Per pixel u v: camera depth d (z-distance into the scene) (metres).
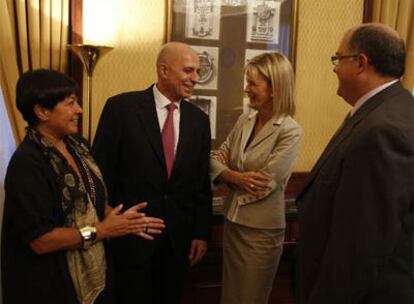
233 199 2.02
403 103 1.31
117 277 1.93
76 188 1.52
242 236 1.97
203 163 2.06
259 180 1.88
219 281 2.48
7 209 1.46
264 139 1.94
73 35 2.41
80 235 1.48
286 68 1.91
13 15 2.26
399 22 2.74
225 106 2.68
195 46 2.60
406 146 1.19
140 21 2.53
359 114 1.36
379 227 1.18
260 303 1.99
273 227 1.93
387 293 1.26
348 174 1.25
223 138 2.70
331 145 1.44
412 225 1.25
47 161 1.49
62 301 1.48
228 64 2.65
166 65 1.91
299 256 1.49
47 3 2.29
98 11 2.46
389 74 1.35
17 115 2.26
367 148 1.22
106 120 1.94
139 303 1.92
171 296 2.02
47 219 1.44
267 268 1.96
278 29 2.69
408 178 1.18
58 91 1.50
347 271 1.21
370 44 1.34
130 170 1.91
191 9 2.57
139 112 1.93
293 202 2.57
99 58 2.30
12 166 1.46
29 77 1.50
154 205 1.91
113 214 1.56
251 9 2.64
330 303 1.24
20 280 1.46
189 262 2.06
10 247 1.48
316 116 2.84
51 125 1.53
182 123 1.99
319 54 2.80
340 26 2.80
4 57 2.23
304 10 2.74
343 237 1.22
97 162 1.91
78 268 1.52
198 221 2.06
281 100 1.92
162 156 1.92
